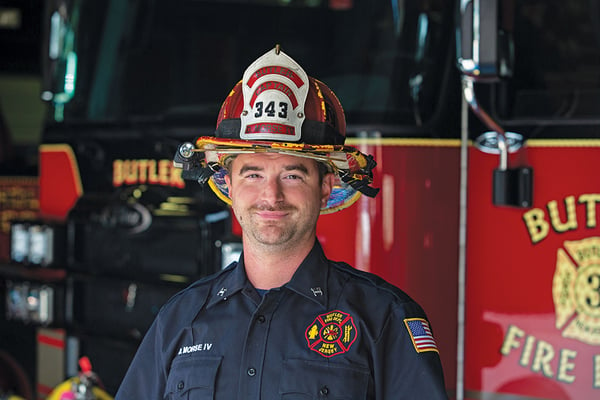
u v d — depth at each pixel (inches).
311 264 85.0
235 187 85.5
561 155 136.3
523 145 138.6
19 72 343.6
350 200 95.0
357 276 86.4
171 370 86.3
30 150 351.6
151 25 189.6
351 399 79.6
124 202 171.0
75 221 181.0
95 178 181.9
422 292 140.1
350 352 80.8
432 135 139.9
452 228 141.3
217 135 88.7
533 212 137.7
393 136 139.9
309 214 84.4
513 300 139.2
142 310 173.6
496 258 140.2
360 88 146.0
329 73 164.4
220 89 185.0
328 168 88.6
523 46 139.6
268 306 84.0
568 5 139.9
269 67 85.5
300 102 84.4
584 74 138.2
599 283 134.3
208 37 189.6
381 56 146.4
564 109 136.6
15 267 198.4
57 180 192.1
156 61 186.5
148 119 173.5
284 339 82.4
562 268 136.4
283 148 81.6
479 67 123.9
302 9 183.3
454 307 141.9
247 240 86.0
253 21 190.2
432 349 81.6
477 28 123.6
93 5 189.6
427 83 140.9
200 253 158.7
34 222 192.9
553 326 137.1
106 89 185.0
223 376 83.2
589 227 135.0
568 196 135.9
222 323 85.4
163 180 166.7
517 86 139.0
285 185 84.0
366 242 140.9
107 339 179.5
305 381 80.2
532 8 140.1
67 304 188.7
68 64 188.4
